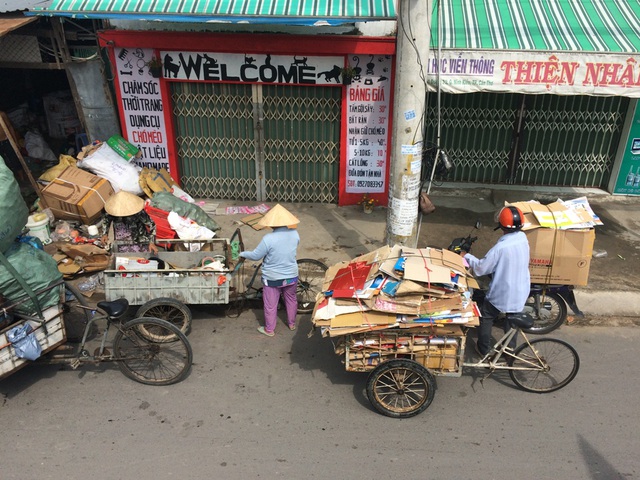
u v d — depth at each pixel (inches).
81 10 297.4
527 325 209.8
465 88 295.3
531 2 323.6
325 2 294.2
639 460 187.8
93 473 180.5
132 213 292.4
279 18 289.3
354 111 361.1
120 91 367.6
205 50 350.9
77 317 266.4
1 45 356.2
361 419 206.7
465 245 258.4
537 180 414.9
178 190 374.0
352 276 212.5
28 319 204.2
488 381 228.7
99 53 358.3
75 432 198.1
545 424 204.2
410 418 207.3
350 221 368.8
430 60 291.6
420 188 290.8
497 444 194.5
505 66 287.7
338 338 208.7
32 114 451.8
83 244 309.3
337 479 179.2
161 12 294.2
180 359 239.8
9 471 181.3
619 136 390.6
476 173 417.4
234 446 192.7
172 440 195.0
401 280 199.5
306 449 191.6
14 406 210.5
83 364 235.3
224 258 260.2
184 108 376.2
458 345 202.4
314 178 391.2
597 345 253.0
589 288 290.5
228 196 402.6
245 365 236.8
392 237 285.1
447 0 326.3
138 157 386.3
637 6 318.7
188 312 249.8
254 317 273.4
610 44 285.9
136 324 217.6
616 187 399.2
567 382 221.3
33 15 318.0
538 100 387.9
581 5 320.5
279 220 235.0
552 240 237.3
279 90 364.8
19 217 213.9
